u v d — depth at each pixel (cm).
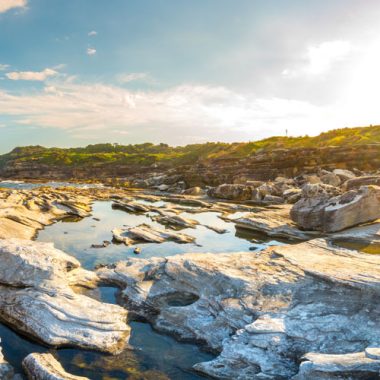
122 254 2797
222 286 1853
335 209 3109
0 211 3672
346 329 1424
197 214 4644
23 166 17275
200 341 1563
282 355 1347
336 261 2098
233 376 1306
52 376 1234
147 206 5034
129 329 1617
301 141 14275
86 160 18238
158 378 1335
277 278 1866
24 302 1733
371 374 1069
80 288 2008
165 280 2023
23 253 1988
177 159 16662
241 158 10231
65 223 4009
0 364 1332
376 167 7562
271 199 5603
